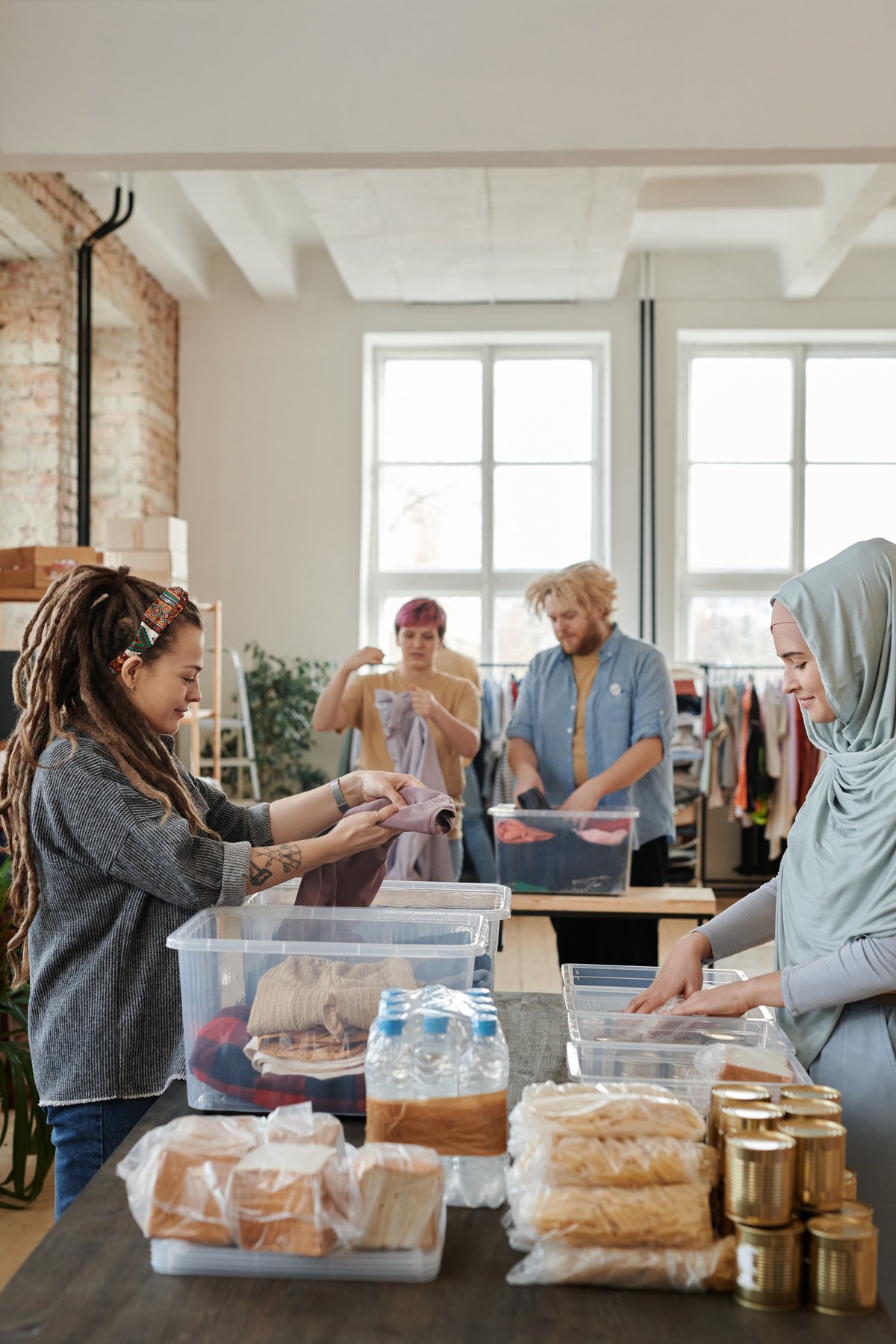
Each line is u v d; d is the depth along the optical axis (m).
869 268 7.40
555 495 7.82
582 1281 1.07
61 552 4.27
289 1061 1.41
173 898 1.56
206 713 6.06
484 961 1.55
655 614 7.41
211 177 5.62
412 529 7.85
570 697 3.44
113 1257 1.12
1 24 3.71
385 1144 1.15
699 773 7.14
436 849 3.41
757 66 3.66
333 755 7.57
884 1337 0.99
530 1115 1.14
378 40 3.70
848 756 1.71
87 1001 1.57
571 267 6.80
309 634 7.55
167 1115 1.45
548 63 3.69
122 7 3.71
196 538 7.58
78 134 3.71
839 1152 1.10
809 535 7.83
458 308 7.54
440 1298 1.05
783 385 7.80
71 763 1.58
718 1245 1.07
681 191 6.61
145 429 6.93
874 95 3.64
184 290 7.30
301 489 7.56
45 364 5.63
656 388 7.50
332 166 3.82
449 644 7.84
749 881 7.54
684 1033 1.54
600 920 3.27
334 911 1.57
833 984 1.60
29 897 1.62
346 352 7.54
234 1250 1.09
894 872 1.62
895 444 7.79
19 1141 3.08
